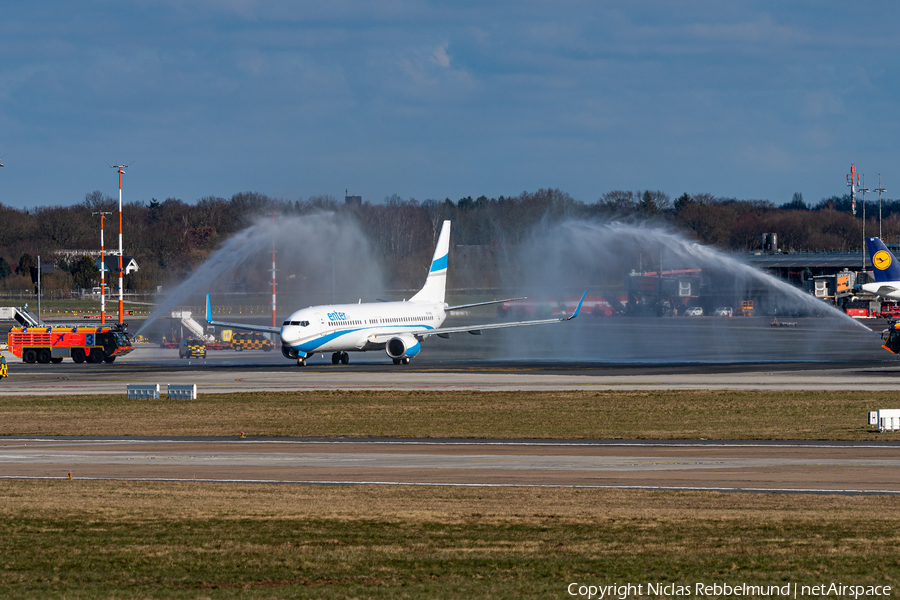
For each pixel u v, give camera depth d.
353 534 82.06
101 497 100.25
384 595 63.84
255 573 69.94
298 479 113.25
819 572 69.25
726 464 123.56
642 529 83.38
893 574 68.62
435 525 85.44
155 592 65.00
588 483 109.06
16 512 92.19
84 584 67.31
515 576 68.50
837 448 138.88
